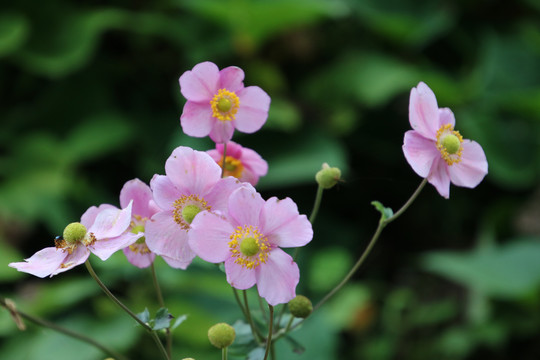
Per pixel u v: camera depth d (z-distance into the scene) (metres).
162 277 1.79
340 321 2.04
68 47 2.18
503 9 2.51
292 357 1.73
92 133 2.16
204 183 1.08
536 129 2.33
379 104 2.27
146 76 2.34
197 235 1.07
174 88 2.31
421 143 1.11
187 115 1.12
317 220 2.30
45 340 1.75
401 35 2.39
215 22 2.22
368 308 2.20
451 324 2.19
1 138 2.15
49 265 1.08
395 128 2.42
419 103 1.10
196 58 2.21
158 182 1.08
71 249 1.08
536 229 2.32
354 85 2.26
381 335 2.20
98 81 2.27
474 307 2.13
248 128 1.13
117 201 2.22
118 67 2.32
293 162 2.08
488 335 2.03
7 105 2.28
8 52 2.12
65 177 2.06
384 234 2.46
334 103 2.27
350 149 2.41
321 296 2.10
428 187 2.47
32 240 2.12
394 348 2.17
